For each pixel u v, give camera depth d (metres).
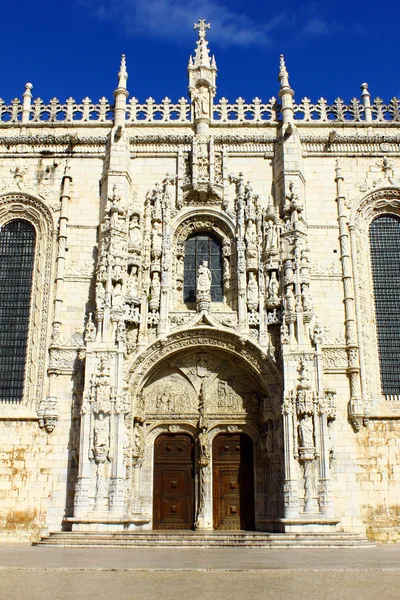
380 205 34.78
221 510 31.16
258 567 16.16
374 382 31.88
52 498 29.81
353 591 12.27
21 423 30.78
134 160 35.25
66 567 16.05
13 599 11.06
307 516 27.48
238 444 32.09
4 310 33.31
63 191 34.31
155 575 14.64
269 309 32.09
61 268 32.97
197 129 35.41
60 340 31.94
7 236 34.56
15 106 36.28
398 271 34.03
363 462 30.20
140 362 31.50
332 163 35.16
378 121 35.81
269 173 35.06
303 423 28.66
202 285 32.28
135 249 32.56
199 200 34.41
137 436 31.55
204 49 37.06
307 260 32.25
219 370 32.81
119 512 27.83
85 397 29.22
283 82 35.97
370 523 29.45
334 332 32.19
